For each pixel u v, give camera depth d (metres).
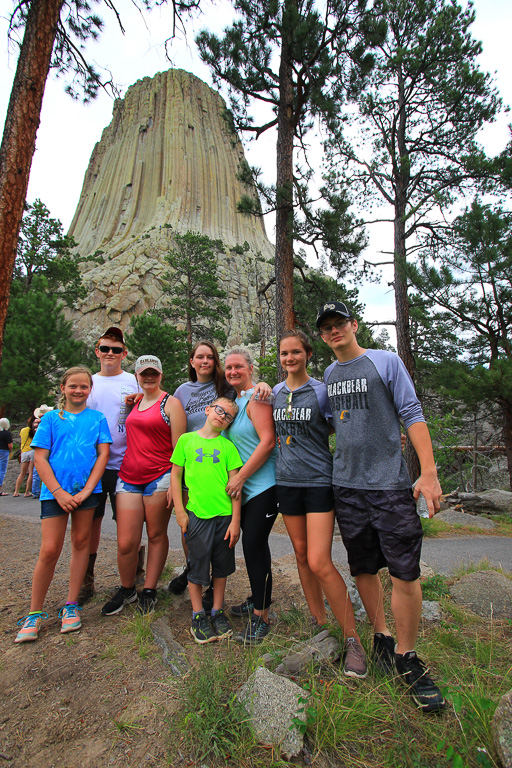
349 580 3.60
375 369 2.51
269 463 3.05
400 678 2.27
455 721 2.04
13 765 1.87
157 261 78.88
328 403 2.77
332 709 2.01
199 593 2.97
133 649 2.72
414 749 1.86
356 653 2.43
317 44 9.65
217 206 127.19
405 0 12.60
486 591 3.73
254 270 88.50
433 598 3.66
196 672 2.35
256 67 10.70
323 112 10.35
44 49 3.69
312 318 13.40
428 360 15.85
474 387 12.59
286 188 10.30
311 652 2.50
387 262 13.64
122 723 2.05
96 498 3.18
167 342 25.41
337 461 2.59
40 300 20.97
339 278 13.21
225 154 140.88
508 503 11.80
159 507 3.25
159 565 3.32
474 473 16.31
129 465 3.29
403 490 2.38
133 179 130.50
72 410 3.28
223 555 2.98
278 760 1.81
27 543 5.83
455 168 13.41
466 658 2.65
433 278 12.98
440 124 13.58
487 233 12.05
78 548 3.11
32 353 19.95
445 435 16.80
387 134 14.52
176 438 3.30
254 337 60.78
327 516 2.62
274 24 10.05
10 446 10.94
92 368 31.44
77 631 2.99
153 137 137.50
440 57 12.55
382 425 2.47
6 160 3.48
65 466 3.04
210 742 1.91
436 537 8.58
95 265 83.06
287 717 1.98
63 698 2.27
